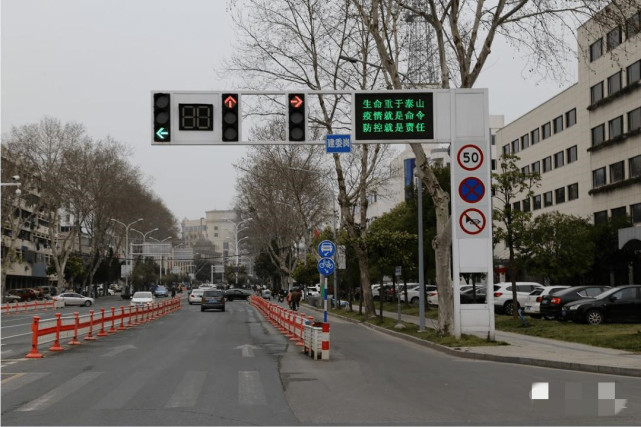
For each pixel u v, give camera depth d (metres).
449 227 24.56
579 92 56.56
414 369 16.05
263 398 11.45
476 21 24.94
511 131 71.81
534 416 9.89
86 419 9.56
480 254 22.61
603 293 27.50
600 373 15.22
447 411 10.27
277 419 9.58
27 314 51.34
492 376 14.66
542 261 32.25
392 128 22.20
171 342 24.09
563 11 24.64
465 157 22.52
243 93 21.16
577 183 57.16
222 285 137.38
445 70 25.50
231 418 9.62
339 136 25.31
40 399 11.35
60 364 16.75
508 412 10.20
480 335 24.42
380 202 102.56
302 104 21.23
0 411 10.24
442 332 24.66
